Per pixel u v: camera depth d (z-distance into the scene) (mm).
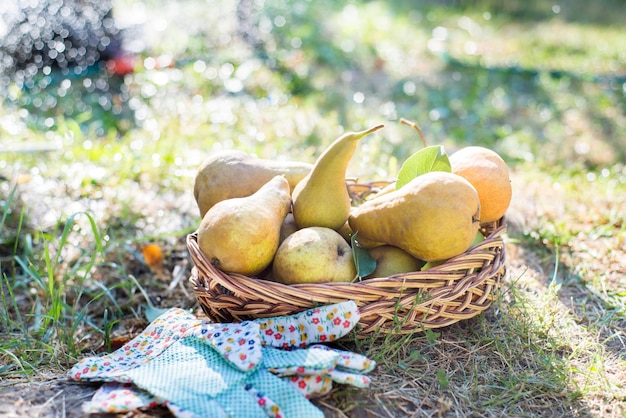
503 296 2320
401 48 7609
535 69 7027
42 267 2873
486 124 5457
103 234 3047
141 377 1730
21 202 3297
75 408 1746
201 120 4633
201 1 8367
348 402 1803
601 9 10781
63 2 6000
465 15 10305
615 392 1939
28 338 2307
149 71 5746
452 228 1900
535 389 1950
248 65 6102
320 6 8859
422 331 2100
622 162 4801
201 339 1885
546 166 4422
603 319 2348
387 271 2029
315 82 6078
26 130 4207
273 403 1654
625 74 7148
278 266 1967
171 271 2918
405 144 4645
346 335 1962
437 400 1881
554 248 2904
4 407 1737
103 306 2730
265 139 4305
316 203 2062
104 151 3852
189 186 3551
